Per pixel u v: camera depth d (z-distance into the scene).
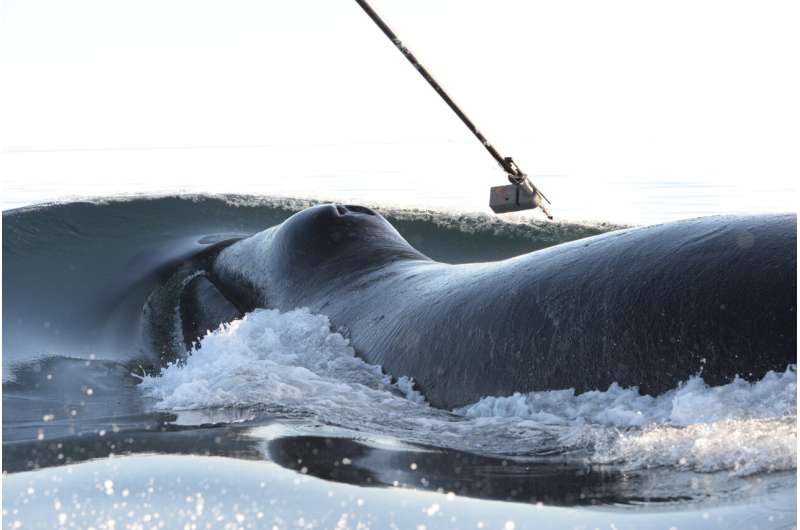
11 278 33.06
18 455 15.98
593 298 19.45
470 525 12.57
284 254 30.55
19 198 59.50
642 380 18.05
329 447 16.28
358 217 30.91
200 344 29.48
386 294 25.73
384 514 12.97
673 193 55.66
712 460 14.62
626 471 14.72
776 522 12.11
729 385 16.94
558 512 12.97
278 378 22.38
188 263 35.06
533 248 40.69
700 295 17.98
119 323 31.27
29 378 25.91
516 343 20.16
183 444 16.38
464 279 23.44
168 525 12.69
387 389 22.23
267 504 13.28
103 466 15.02
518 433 17.83
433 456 16.03
